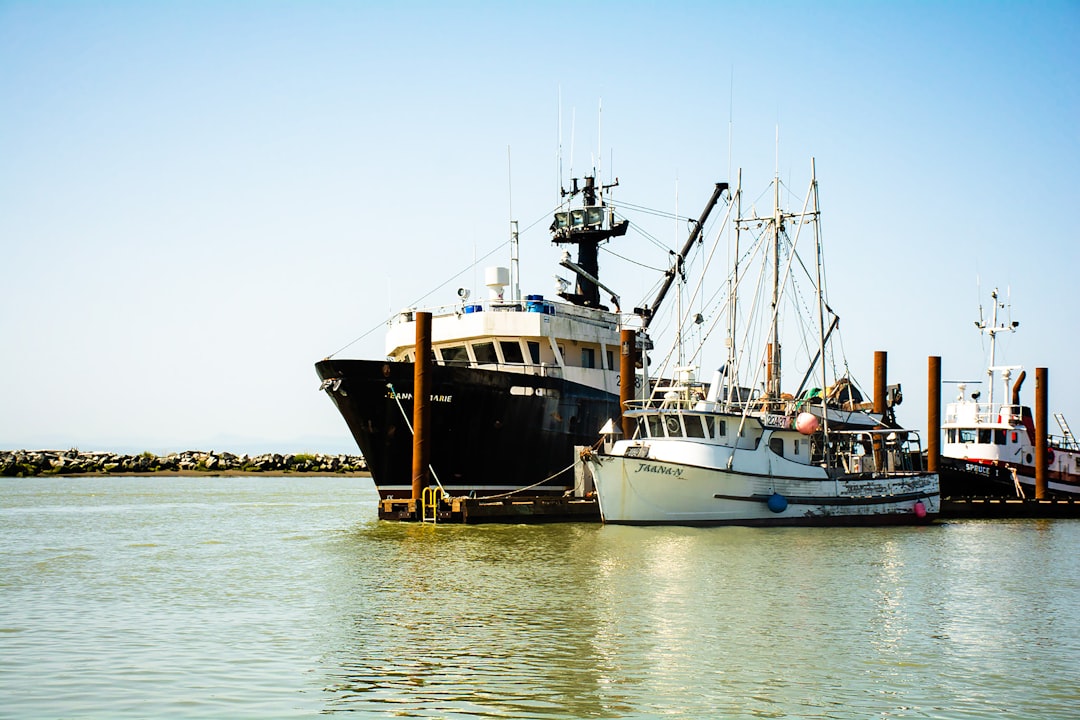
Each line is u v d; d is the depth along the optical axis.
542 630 24.31
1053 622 26.70
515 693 19.27
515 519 45.12
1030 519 59.03
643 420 46.31
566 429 49.78
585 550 37.62
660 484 43.75
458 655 21.83
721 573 33.09
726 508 44.44
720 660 21.86
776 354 50.50
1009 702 19.38
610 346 54.75
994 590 31.73
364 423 46.09
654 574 32.62
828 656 22.42
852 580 32.62
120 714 17.80
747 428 45.62
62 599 28.19
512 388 47.31
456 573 32.53
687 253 64.94
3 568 34.22
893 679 20.77
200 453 136.50
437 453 46.69
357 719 17.67
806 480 46.59
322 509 62.47
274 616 25.78
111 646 22.50
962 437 67.38
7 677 19.95
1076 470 68.50
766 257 50.75
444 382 45.47
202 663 21.06
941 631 25.33
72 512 59.62
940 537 46.72
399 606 27.06
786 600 28.78
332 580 31.22
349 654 21.83
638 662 21.52
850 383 64.38
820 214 49.75
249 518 54.72
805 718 18.19
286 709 18.17
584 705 18.64
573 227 56.72
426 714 18.00
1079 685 20.56
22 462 120.25
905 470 54.94
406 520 45.81
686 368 46.16
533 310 50.69
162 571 33.31
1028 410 68.31
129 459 126.38
